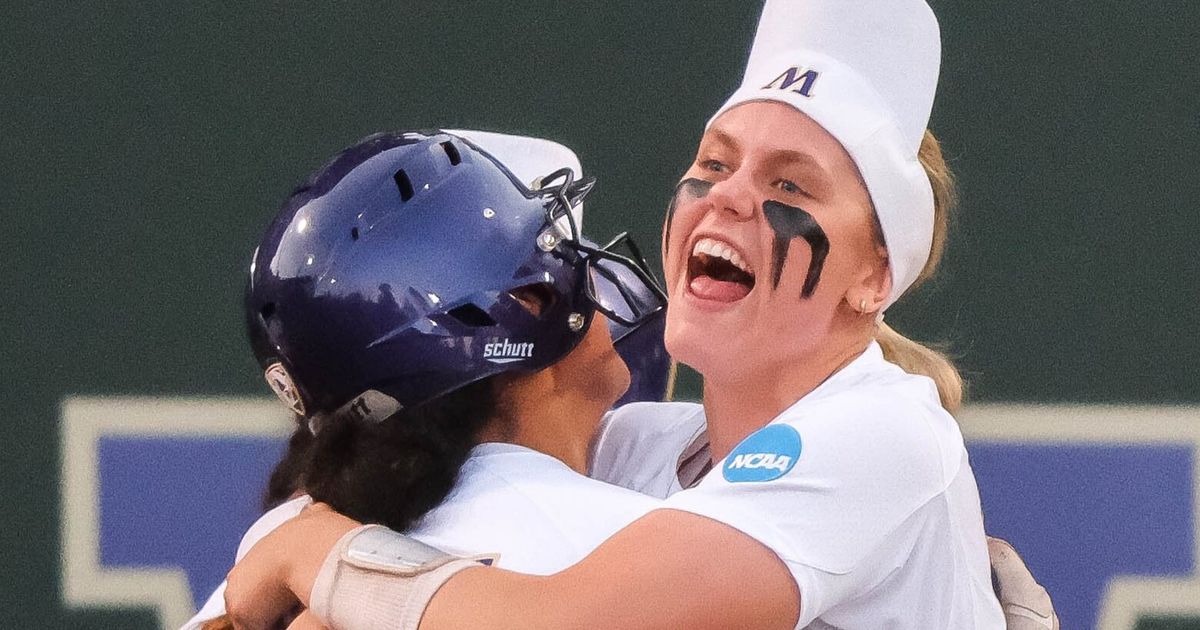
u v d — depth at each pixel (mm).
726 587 4859
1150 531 9352
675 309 5777
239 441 9805
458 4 9867
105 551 9781
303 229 5594
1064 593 9383
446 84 9891
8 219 9922
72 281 9898
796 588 4941
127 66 9922
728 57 9773
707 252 5668
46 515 9812
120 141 9914
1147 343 9445
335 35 9891
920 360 6535
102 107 9922
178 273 9883
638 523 5090
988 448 9500
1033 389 9516
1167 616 9305
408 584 5066
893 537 5191
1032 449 9477
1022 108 9602
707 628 4840
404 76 9891
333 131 9898
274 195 9914
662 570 4863
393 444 5625
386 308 5477
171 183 9906
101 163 9906
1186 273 9445
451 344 5516
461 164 5766
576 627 4812
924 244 5789
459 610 4938
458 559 5125
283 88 9898
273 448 9773
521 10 9836
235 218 9883
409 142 5789
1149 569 9328
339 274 5504
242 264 9867
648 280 6590
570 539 5363
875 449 5191
